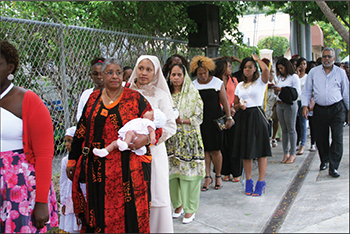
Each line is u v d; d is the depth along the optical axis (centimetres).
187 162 382
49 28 440
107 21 566
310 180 507
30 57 426
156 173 314
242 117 453
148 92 329
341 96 513
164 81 335
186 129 387
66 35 448
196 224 373
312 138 695
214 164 490
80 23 477
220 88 470
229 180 537
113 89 274
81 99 363
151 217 315
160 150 321
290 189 475
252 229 355
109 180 265
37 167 233
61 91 466
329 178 510
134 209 268
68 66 468
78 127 283
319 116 527
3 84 230
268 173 557
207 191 485
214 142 472
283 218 380
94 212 269
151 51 609
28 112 231
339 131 510
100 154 258
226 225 367
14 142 229
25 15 427
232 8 788
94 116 270
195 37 703
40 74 447
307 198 434
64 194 331
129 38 558
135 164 271
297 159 641
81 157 286
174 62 448
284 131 621
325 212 387
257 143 445
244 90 451
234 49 913
